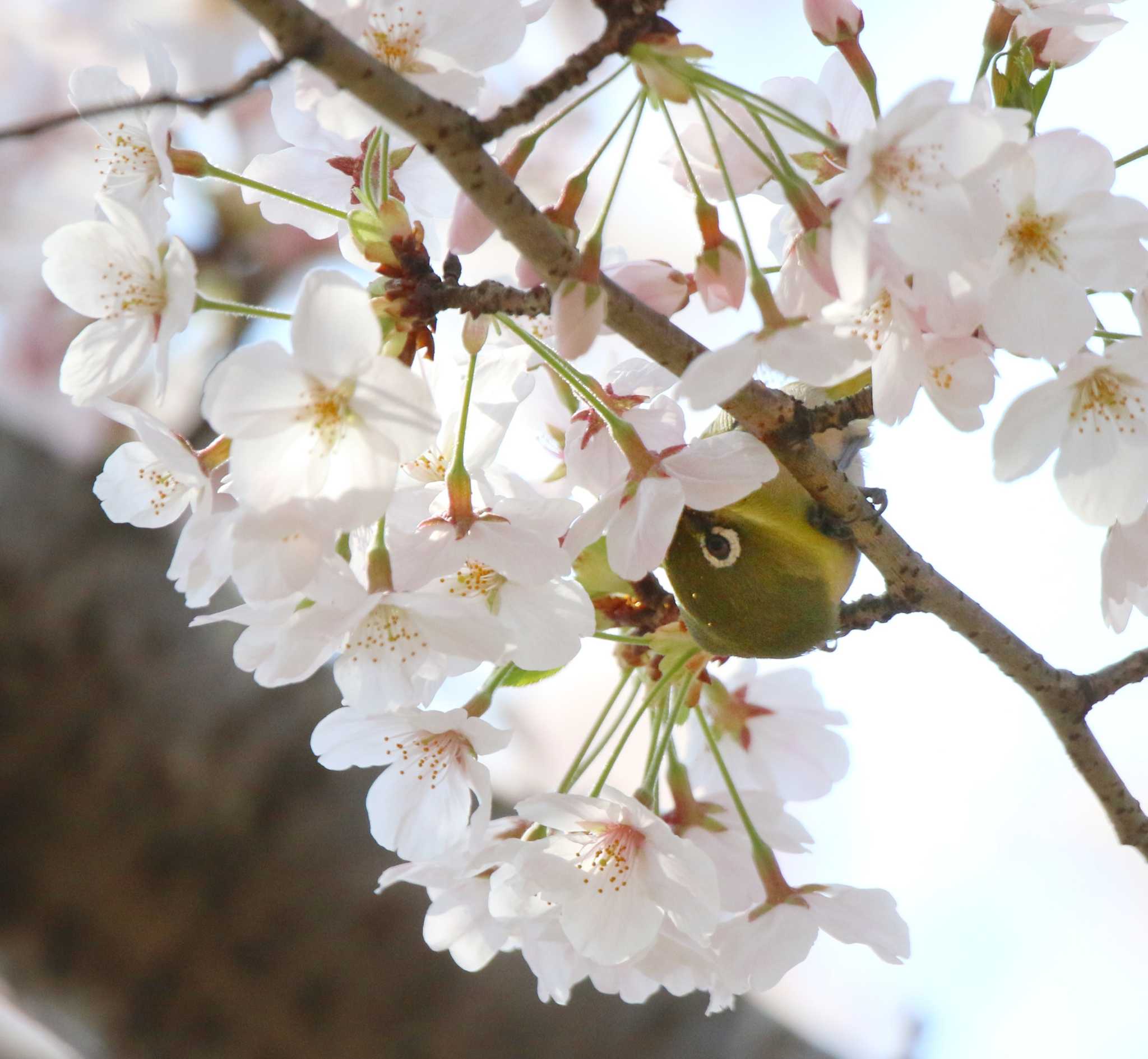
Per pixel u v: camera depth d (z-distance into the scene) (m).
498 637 1.24
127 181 1.26
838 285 1.23
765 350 1.23
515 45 1.25
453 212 1.26
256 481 1.22
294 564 1.22
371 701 1.25
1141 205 1.24
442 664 1.26
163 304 1.25
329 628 1.23
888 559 1.27
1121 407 1.25
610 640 1.30
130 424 1.25
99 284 1.25
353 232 1.26
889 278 1.23
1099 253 1.24
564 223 1.24
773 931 1.28
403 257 1.25
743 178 1.28
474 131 1.22
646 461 1.25
